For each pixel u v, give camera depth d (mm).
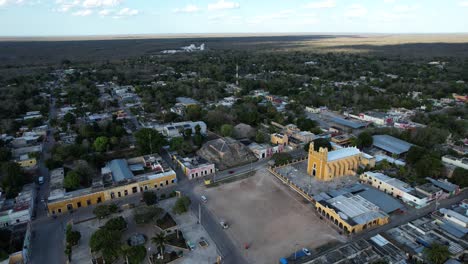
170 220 116375
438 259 91812
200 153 177000
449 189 133875
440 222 111750
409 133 192375
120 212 122750
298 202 130625
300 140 195500
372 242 101812
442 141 187250
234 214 122000
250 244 105000
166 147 185125
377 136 193625
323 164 145875
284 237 108562
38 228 113375
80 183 139250
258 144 187250
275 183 146875
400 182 138125
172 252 99000
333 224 115625
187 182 147250
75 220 117938
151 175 144250
